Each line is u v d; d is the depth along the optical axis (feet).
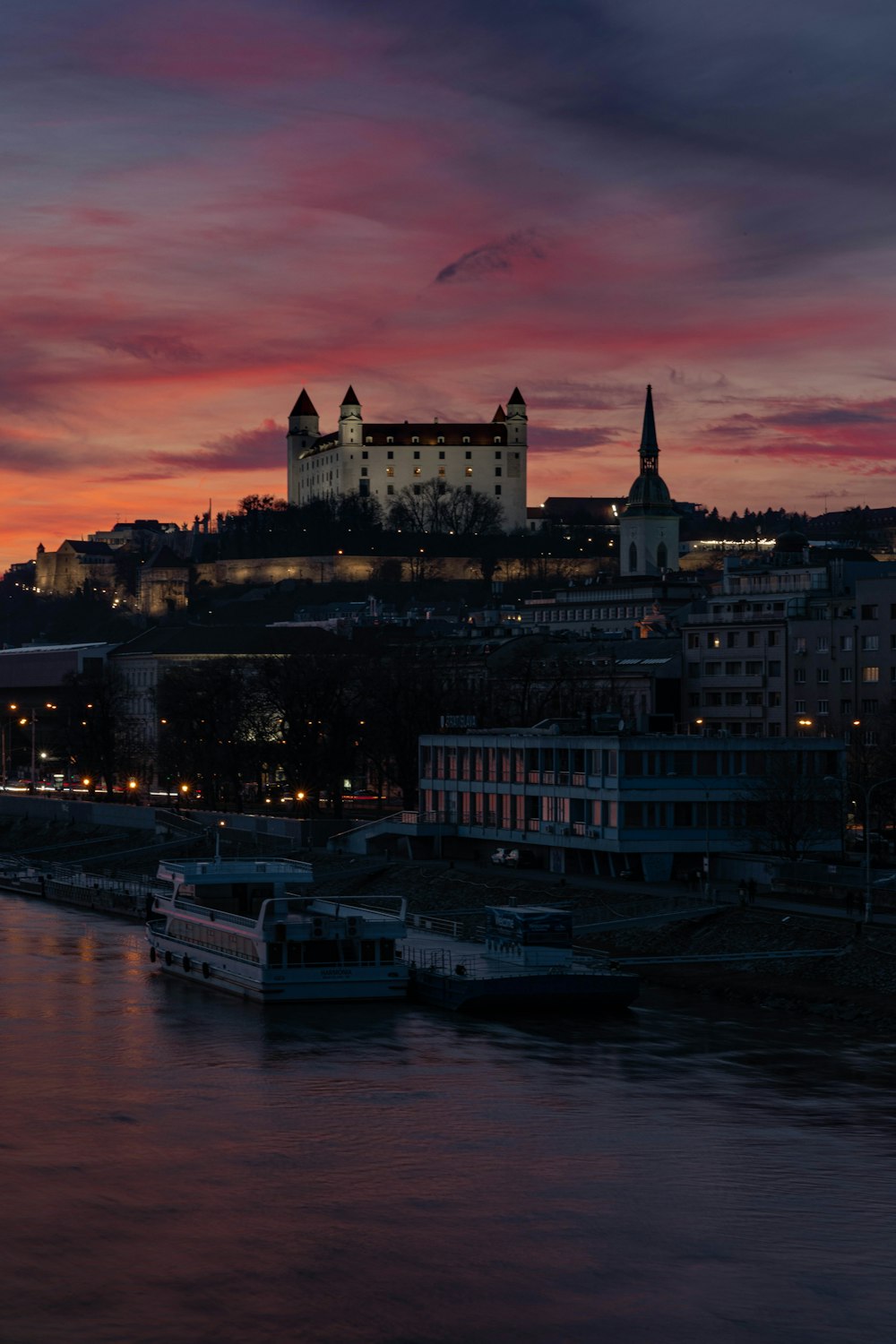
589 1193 307.58
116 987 502.79
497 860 653.30
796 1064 393.09
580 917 544.62
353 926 475.31
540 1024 440.45
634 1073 387.34
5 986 503.61
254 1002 475.72
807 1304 262.67
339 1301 262.88
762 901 526.16
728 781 593.42
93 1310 259.80
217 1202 304.30
